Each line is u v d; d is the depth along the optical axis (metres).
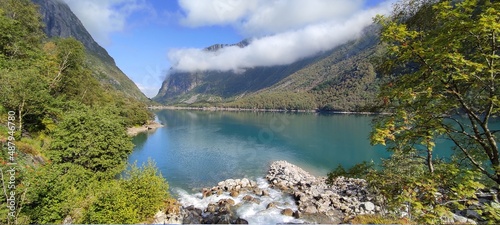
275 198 28.17
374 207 23.14
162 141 69.06
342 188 29.91
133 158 48.56
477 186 6.75
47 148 24.91
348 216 22.09
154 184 20.19
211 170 41.28
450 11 7.88
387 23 9.27
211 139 73.06
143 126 96.62
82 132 24.95
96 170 25.30
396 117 8.00
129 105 95.31
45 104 29.62
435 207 6.62
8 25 36.62
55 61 46.31
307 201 26.34
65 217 16.19
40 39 48.88
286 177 36.06
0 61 31.08
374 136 7.38
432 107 8.38
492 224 6.18
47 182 15.84
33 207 14.87
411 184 7.62
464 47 8.52
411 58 8.84
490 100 7.58
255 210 24.70
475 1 7.41
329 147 60.56
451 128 8.75
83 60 50.28
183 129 97.06
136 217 18.44
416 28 11.07
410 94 7.67
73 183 19.42
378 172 9.42
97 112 28.36
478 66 6.96
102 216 16.59
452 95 8.64
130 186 19.45
